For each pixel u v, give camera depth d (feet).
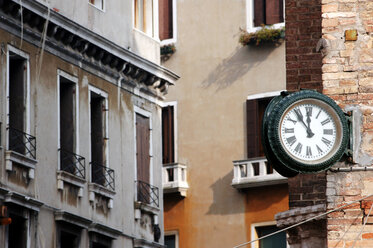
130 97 131.54
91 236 121.49
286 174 75.15
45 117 116.98
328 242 74.08
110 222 125.49
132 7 133.39
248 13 156.46
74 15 123.03
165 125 159.84
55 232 115.96
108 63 127.85
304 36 90.12
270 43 154.51
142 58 132.05
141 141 133.39
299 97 73.72
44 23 116.98
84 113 123.44
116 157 128.16
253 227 152.35
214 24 158.61
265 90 153.99
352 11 76.13
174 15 161.17
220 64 157.58
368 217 73.97
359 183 74.54
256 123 154.10
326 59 76.02
